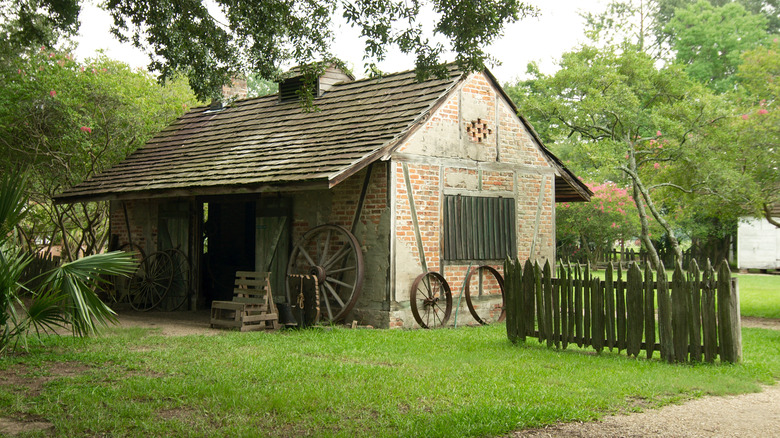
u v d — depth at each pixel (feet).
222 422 19.67
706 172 54.08
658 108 58.49
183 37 34.81
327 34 34.81
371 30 31.81
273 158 46.32
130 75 67.31
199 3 35.24
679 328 29.19
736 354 28.53
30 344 32.89
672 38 139.03
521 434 18.56
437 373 26.21
